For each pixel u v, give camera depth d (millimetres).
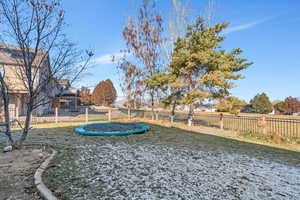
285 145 5551
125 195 2227
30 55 4230
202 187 2508
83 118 14016
